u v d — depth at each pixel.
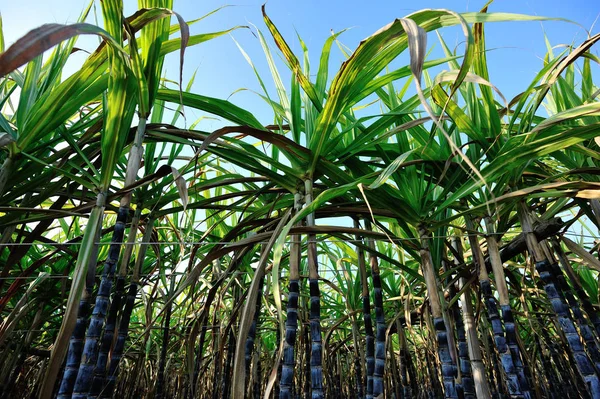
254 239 1.52
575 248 1.73
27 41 0.68
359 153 2.07
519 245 2.15
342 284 3.48
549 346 3.11
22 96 1.65
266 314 3.71
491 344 3.30
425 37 0.95
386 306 3.67
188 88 2.44
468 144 1.86
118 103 1.46
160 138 1.91
